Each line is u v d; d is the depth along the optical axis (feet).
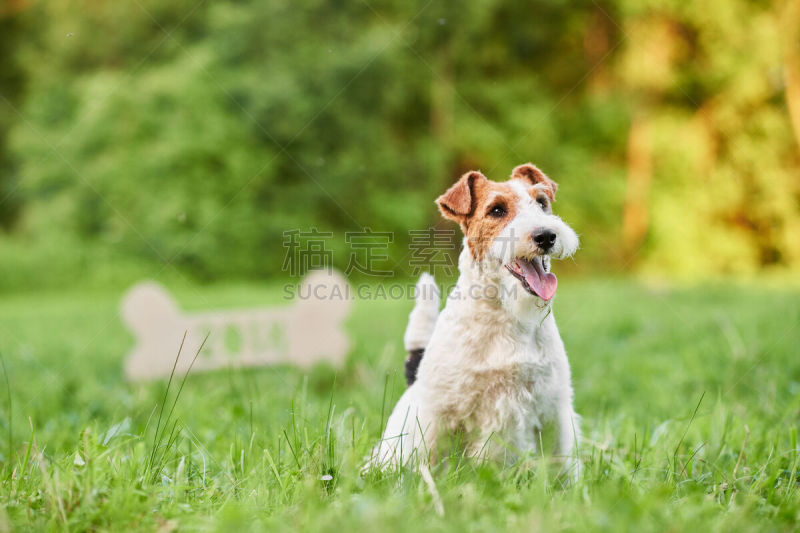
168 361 22.18
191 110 55.36
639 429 14.33
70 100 58.95
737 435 12.77
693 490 10.02
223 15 56.44
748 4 63.41
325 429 10.76
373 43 55.83
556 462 10.73
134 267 54.03
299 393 17.15
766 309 31.37
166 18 59.98
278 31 56.59
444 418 10.73
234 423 14.26
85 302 46.62
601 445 11.27
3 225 66.33
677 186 66.90
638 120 65.87
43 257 55.16
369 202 59.00
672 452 12.14
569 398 11.07
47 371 22.95
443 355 10.75
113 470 9.40
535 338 10.65
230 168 55.47
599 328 28.40
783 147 65.72
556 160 63.62
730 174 65.87
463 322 10.77
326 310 23.29
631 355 22.74
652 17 62.28
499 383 10.49
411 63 59.52
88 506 8.46
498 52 62.28
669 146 65.16
